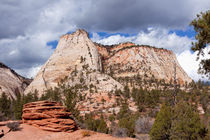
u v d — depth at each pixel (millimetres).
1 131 14461
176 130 14492
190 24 10648
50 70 137500
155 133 15383
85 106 77500
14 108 55125
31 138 14430
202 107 53781
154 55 169750
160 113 15789
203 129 13852
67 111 19578
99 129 30266
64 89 106188
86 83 114188
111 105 81750
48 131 16531
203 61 10414
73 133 16797
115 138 15812
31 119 17484
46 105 18156
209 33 9695
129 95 98625
